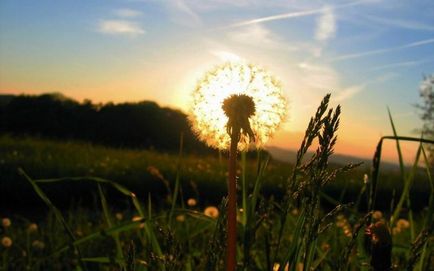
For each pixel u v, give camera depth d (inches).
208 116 9.4
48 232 31.5
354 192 95.5
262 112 9.3
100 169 96.1
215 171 109.3
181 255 10.1
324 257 12.6
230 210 8.1
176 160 135.5
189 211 12.9
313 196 8.7
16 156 102.6
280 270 10.1
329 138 8.4
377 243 8.8
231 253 8.1
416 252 9.8
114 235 14.6
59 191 77.3
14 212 69.6
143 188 89.9
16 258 24.3
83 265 12.8
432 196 10.9
